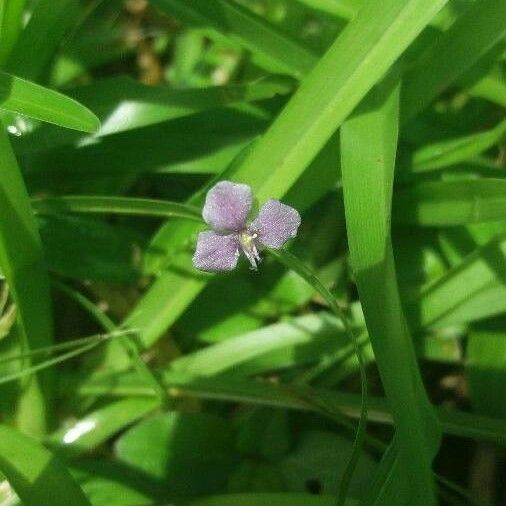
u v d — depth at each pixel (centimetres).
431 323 9
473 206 9
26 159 9
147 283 10
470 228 10
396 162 10
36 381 9
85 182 10
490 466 10
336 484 9
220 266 7
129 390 9
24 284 8
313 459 9
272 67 10
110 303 10
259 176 8
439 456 10
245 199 7
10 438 7
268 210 7
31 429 9
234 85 9
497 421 8
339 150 8
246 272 10
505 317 9
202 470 9
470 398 9
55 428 9
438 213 9
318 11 9
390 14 7
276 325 9
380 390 10
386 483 7
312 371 9
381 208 7
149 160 9
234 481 9
